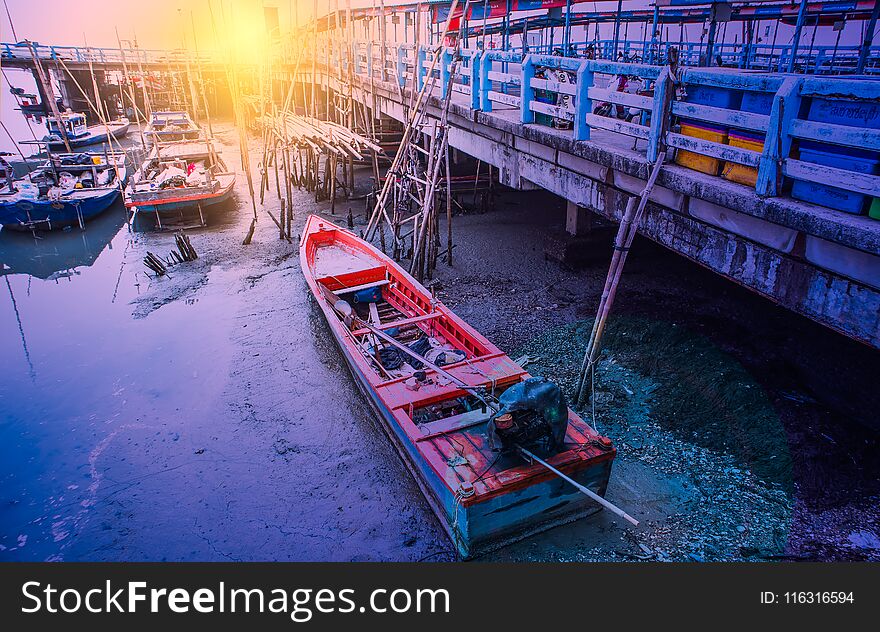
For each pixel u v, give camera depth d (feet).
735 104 19.60
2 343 36.37
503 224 54.19
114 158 68.23
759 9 37.83
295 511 23.07
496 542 20.35
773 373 28.25
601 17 49.98
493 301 38.52
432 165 42.37
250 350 34.76
